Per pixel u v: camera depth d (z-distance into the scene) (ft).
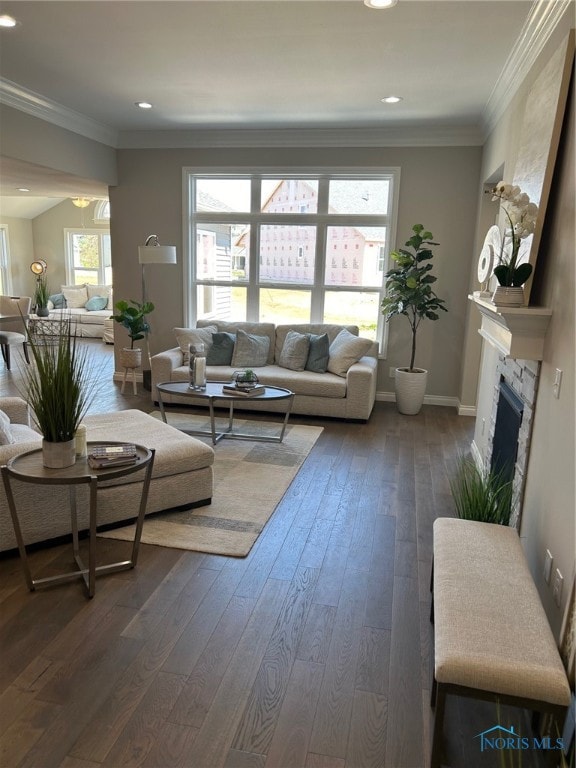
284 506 11.33
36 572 8.63
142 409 18.57
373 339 20.89
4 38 11.75
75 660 6.75
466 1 9.55
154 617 7.62
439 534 7.34
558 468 6.84
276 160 20.08
